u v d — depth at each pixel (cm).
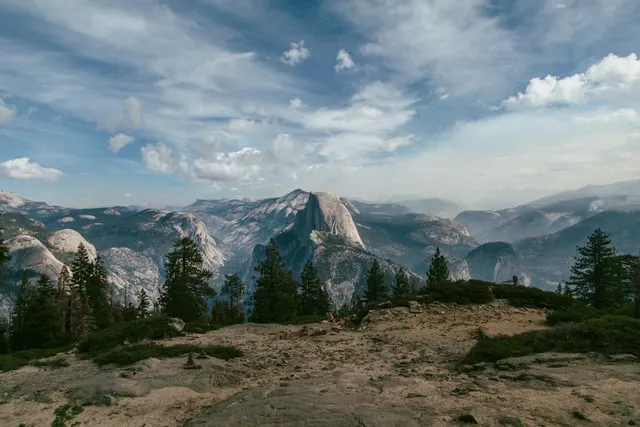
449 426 668
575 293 5172
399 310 2606
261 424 733
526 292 2881
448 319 2309
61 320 5050
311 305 7644
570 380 907
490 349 1286
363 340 1919
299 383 1081
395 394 905
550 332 1378
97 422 935
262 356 1673
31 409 1065
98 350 2078
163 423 909
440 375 1118
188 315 5447
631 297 4469
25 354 2258
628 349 1129
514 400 799
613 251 4891
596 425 647
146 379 1244
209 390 1173
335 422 709
